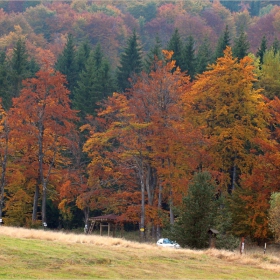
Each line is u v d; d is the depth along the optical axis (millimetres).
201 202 42438
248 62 59594
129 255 31266
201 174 43625
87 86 77688
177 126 52531
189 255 34562
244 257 35781
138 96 53875
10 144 57562
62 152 68875
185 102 56500
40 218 72375
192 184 43656
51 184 63469
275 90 68188
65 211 67750
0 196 55875
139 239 56094
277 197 46812
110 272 25484
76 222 73938
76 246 32219
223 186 56906
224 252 36812
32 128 54844
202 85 57719
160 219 51344
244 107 57438
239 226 54062
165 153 51250
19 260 25391
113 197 58625
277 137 58281
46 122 55469
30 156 58562
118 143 63719
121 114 53906
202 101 58656
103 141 55000
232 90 57312
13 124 54688
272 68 71000
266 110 57594
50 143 58375
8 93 74875
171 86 54281
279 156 50938
